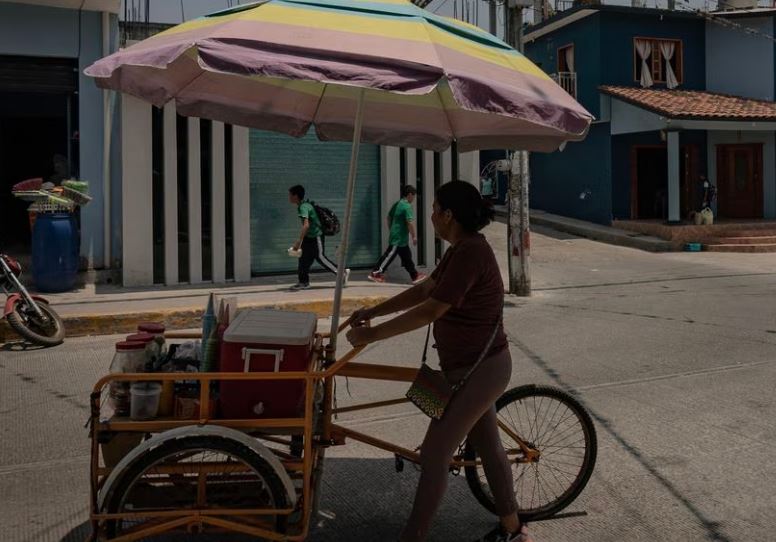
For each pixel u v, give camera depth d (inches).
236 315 143.4
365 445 195.0
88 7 456.4
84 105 466.0
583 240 802.8
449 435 125.7
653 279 539.2
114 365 131.1
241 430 124.3
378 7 136.2
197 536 143.1
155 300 392.5
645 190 890.7
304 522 123.0
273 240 493.0
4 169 609.0
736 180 902.4
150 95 160.6
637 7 859.4
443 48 127.2
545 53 964.0
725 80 897.5
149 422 123.6
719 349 306.5
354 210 510.3
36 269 410.9
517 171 452.4
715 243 745.6
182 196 457.7
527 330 350.9
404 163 509.0
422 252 513.0
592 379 260.5
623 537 144.1
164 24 600.1
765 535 144.6
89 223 470.3
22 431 207.2
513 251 459.2
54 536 143.7
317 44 118.9
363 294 413.4
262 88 176.9
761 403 229.9
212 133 457.4
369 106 184.1
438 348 130.1
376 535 144.9
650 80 877.8
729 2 917.2
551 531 146.9
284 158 491.5
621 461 182.7
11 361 287.6
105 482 120.8
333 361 140.2
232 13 138.2
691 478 172.4
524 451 149.5
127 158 436.5
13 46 449.4
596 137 874.1
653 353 300.5
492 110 121.8
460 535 145.7
